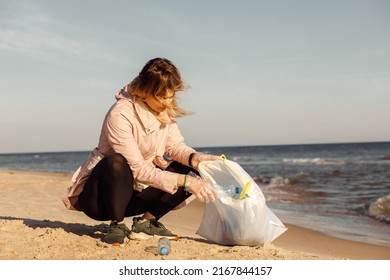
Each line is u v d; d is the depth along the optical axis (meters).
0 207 5.66
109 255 2.93
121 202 3.04
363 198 9.95
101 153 3.12
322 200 9.78
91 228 3.79
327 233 5.88
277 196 10.59
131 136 3.01
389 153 48.66
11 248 3.03
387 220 6.95
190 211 7.27
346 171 20.22
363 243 5.23
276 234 3.46
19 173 17.38
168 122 3.12
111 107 3.06
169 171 3.30
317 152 62.59
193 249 3.18
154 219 3.38
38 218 4.79
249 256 3.00
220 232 3.40
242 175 3.25
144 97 2.96
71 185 3.15
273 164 31.59
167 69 2.89
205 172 3.28
